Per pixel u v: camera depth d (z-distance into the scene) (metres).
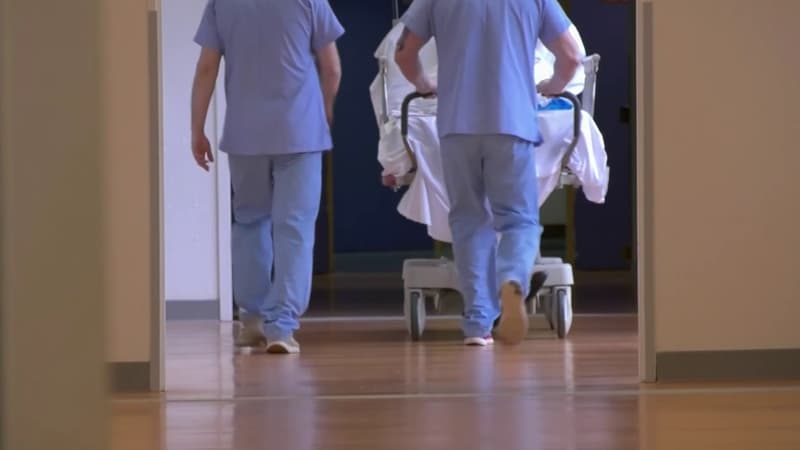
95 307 4.11
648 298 13.91
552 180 19.45
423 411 11.95
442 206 19.67
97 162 4.11
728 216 13.91
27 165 3.93
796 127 13.91
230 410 12.29
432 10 18.03
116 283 13.78
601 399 12.62
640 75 13.84
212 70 18.45
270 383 14.49
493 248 18.75
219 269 24.97
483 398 12.84
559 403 12.38
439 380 14.48
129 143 13.68
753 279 13.93
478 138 17.80
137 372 13.85
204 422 11.48
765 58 13.88
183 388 14.12
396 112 20.55
